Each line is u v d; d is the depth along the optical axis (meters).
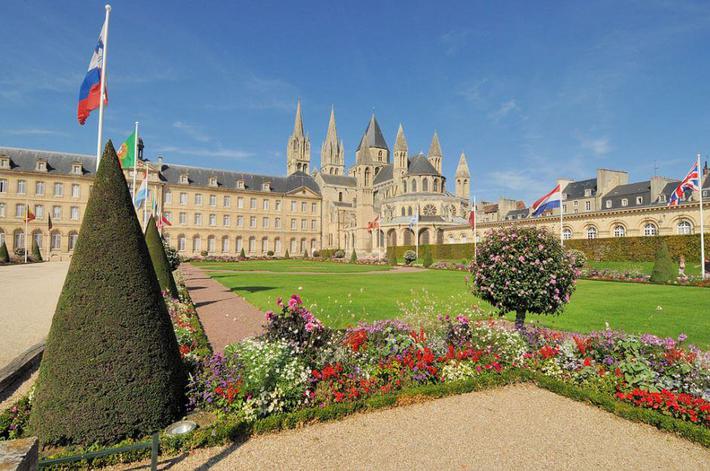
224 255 86.75
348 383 7.55
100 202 6.24
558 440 6.26
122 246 6.14
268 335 8.12
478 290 11.22
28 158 72.25
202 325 14.18
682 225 48.31
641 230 52.19
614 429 6.66
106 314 5.75
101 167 6.47
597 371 8.05
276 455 5.72
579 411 7.36
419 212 83.00
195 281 31.14
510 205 83.19
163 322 6.34
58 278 30.98
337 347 8.32
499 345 9.36
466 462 5.57
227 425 6.13
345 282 29.06
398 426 6.68
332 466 5.44
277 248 94.00
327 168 120.38
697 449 6.05
